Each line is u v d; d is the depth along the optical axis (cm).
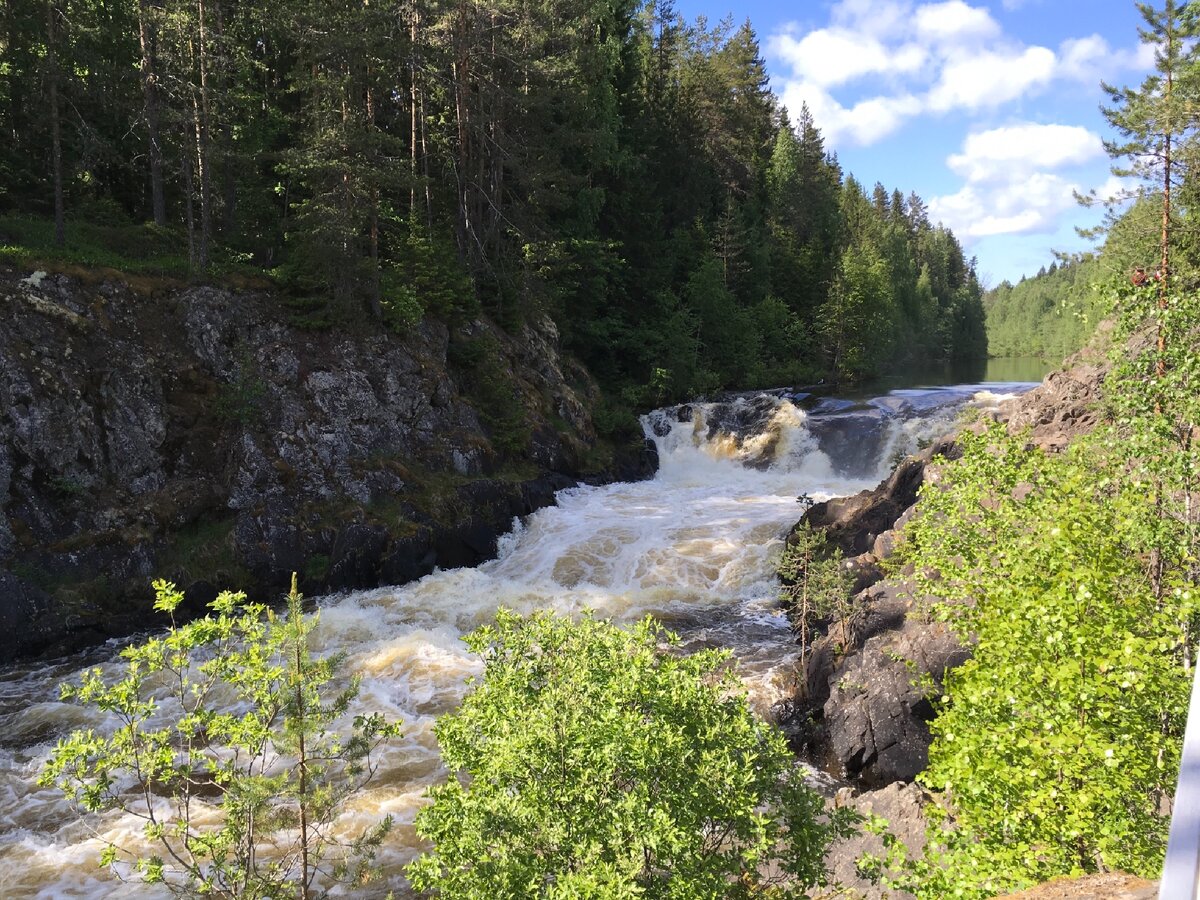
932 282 11081
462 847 632
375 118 3366
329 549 2172
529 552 2425
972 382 6081
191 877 747
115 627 1848
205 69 2489
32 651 1734
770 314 5456
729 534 2448
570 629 780
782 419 3594
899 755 1262
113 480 2059
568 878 545
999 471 971
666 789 612
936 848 789
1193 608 680
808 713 1488
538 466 2962
